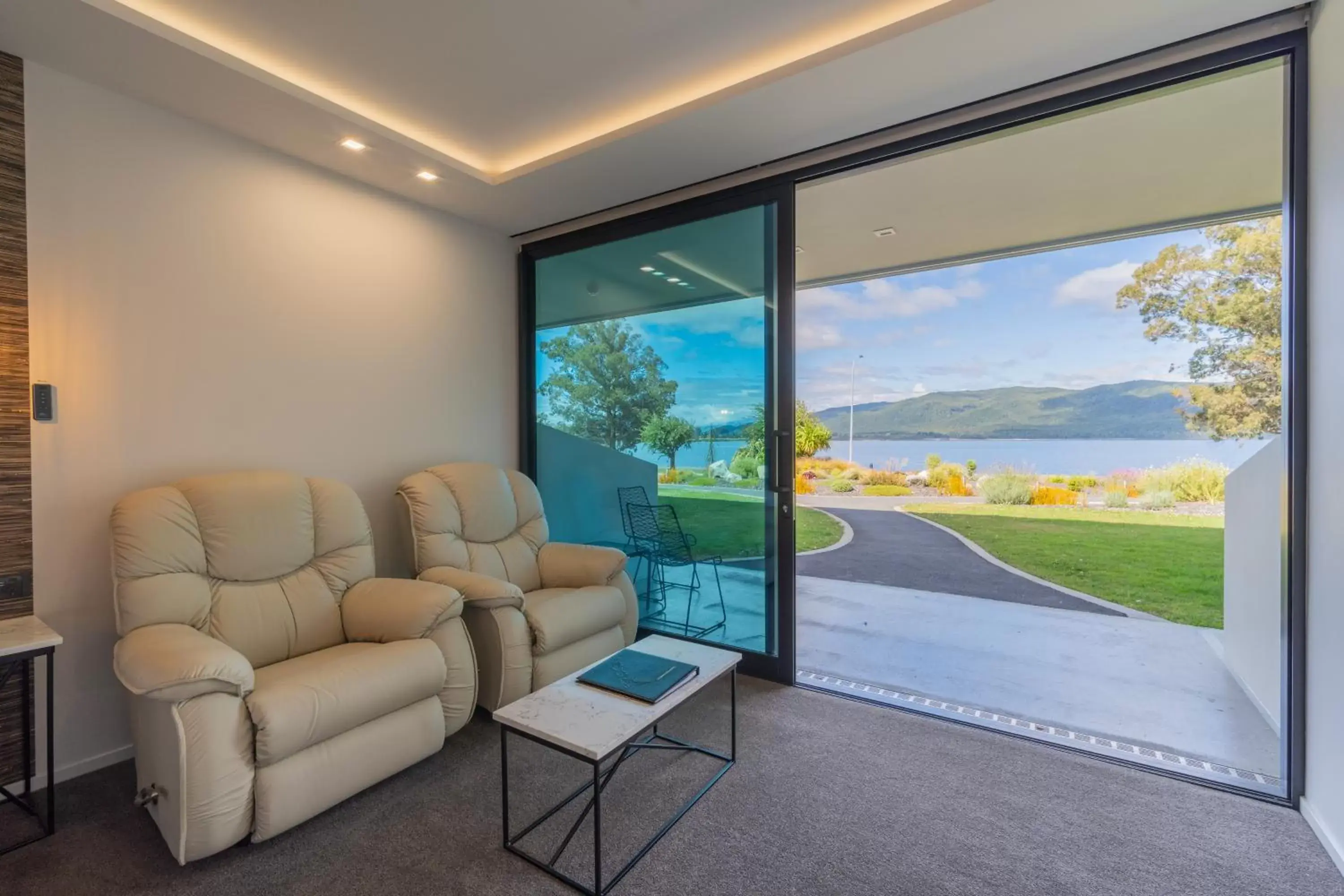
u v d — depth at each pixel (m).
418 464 3.17
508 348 3.73
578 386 3.55
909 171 2.92
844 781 1.96
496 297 3.64
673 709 1.69
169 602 1.84
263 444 2.52
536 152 2.84
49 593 1.96
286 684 1.68
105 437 2.08
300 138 2.47
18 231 1.89
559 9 1.82
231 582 2.08
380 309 2.99
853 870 1.52
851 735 2.29
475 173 2.88
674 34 1.95
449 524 2.75
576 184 2.96
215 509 2.07
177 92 2.11
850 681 2.94
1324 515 1.62
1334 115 1.56
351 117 2.35
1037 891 1.44
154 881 1.50
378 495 2.97
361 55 2.05
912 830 1.69
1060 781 1.96
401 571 3.04
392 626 2.15
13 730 1.90
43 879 1.50
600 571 2.91
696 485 3.09
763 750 2.17
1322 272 1.63
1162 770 2.02
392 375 3.04
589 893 1.44
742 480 2.94
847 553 6.73
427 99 2.35
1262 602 2.57
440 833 1.70
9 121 1.87
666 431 3.20
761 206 2.83
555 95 2.33
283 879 1.51
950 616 4.25
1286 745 1.81
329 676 1.76
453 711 2.17
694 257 3.06
